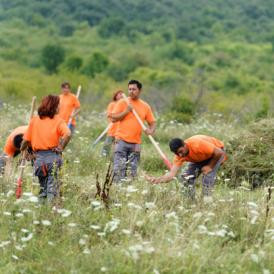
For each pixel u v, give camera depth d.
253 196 19.42
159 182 19.22
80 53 177.75
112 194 18.09
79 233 15.78
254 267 14.76
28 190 18.39
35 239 15.32
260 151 24.08
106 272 13.97
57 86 82.56
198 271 14.09
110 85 108.12
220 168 23.83
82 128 39.12
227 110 56.41
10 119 38.34
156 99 52.88
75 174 21.88
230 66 173.50
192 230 15.62
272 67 174.38
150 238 15.30
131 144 22.80
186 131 38.38
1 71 129.75
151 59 178.38
